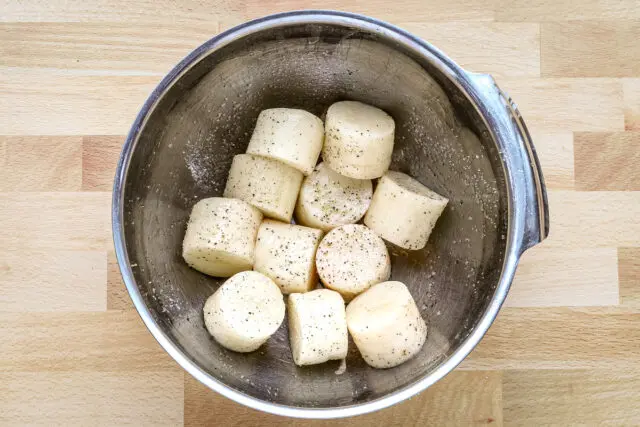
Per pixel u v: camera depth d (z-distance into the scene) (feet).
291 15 1.65
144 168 1.72
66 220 1.94
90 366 1.92
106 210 1.94
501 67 1.96
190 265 1.87
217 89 1.79
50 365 1.91
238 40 1.67
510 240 1.66
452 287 1.85
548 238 1.94
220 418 1.91
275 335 1.90
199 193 1.93
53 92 1.94
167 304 1.78
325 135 1.89
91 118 1.94
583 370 1.93
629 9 1.97
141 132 1.66
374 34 1.68
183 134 1.80
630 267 1.94
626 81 1.96
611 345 1.93
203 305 1.89
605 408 1.93
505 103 1.66
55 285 1.93
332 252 1.88
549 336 1.93
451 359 1.64
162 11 1.95
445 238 1.90
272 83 1.87
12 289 1.92
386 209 1.89
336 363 1.85
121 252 1.63
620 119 1.96
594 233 1.94
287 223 1.92
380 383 1.79
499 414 1.93
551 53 1.96
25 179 1.94
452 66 1.65
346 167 1.87
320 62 1.82
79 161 1.94
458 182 1.86
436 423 1.92
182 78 1.68
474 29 1.95
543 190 1.62
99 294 1.93
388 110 1.92
